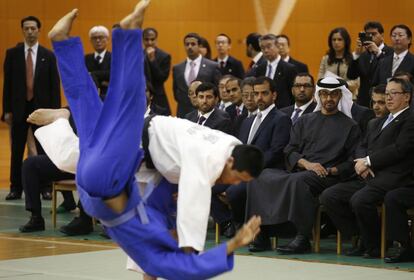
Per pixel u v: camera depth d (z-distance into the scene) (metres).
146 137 5.66
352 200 8.79
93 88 5.71
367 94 11.43
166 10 24.05
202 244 5.38
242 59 23.83
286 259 8.77
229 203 9.57
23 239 10.02
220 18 23.84
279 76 12.26
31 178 10.59
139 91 5.27
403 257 8.60
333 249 9.50
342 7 22.92
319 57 23.23
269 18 23.53
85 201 5.45
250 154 5.48
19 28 24.61
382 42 11.91
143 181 5.73
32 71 13.49
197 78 13.82
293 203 9.02
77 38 5.68
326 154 9.43
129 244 5.40
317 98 9.69
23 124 13.45
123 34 5.26
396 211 8.59
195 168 5.45
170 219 5.80
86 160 5.29
